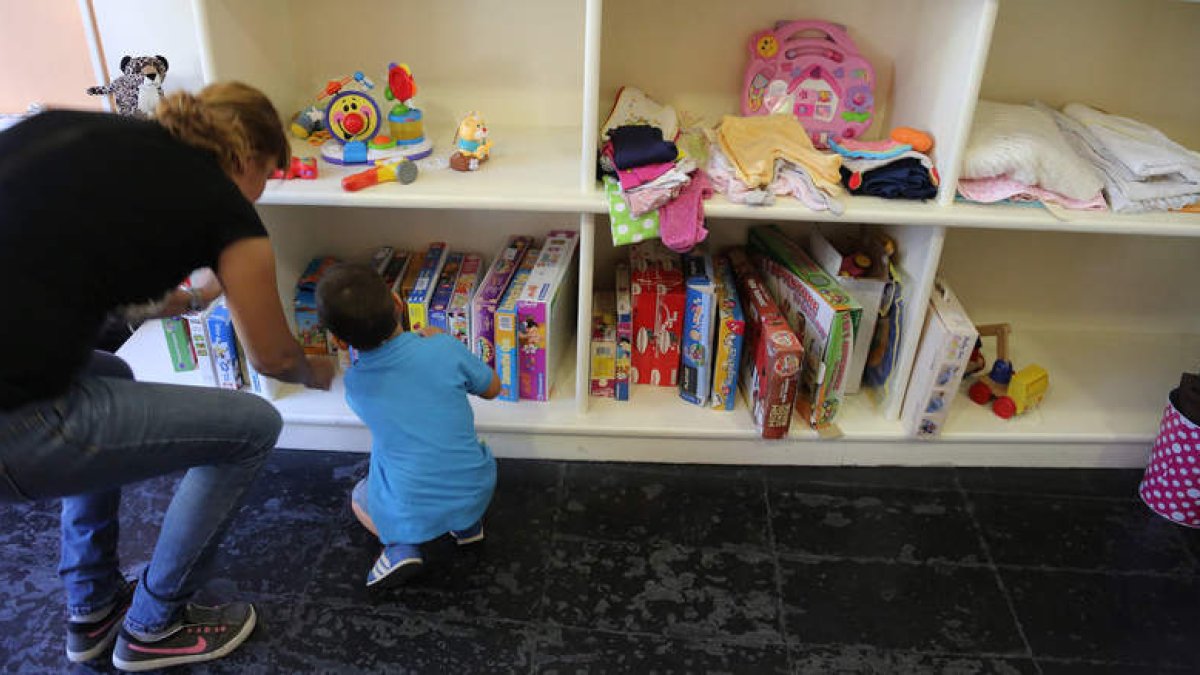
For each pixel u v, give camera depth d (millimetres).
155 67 1606
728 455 1797
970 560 1602
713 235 1999
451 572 1526
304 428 1776
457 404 1427
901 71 1736
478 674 1354
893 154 1576
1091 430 1792
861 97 1729
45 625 1402
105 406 1022
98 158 927
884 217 1518
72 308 937
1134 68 1780
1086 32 1735
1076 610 1509
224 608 1393
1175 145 1637
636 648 1404
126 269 959
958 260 2029
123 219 936
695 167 1547
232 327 1733
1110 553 1630
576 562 1558
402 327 1807
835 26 1712
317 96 1787
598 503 1692
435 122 1855
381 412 1388
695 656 1396
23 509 1617
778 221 1966
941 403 1698
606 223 1938
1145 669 1408
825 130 1760
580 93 1817
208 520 1217
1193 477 1633
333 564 1536
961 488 1776
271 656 1368
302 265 1860
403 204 1509
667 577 1536
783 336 1615
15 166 909
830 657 1404
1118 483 1809
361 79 1661
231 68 1510
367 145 1653
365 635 1408
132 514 1622
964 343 1614
